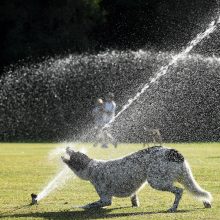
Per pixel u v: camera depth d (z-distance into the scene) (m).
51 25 42.19
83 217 10.20
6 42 41.81
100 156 21.84
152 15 43.03
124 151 24.39
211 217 10.05
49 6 41.91
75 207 11.21
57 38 41.91
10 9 41.72
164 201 11.93
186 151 25.22
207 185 14.05
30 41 41.81
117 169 10.95
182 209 10.95
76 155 11.19
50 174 16.48
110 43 43.62
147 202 11.82
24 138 40.69
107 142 26.53
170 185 10.72
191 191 10.88
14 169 17.80
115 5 43.62
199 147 28.20
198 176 15.73
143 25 43.16
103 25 43.62
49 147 28.75
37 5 42.12
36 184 14.45
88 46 42.53
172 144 31.27
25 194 12.88
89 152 23.75
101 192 11.05
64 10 41.84
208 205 11.11
